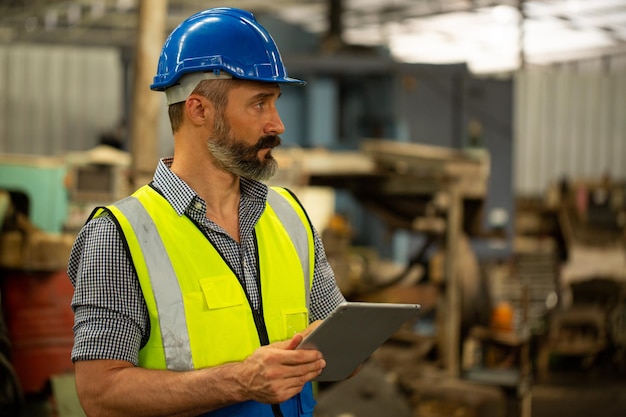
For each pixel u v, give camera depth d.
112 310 1.74
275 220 2.00
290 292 1.93
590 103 19.05
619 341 8.86
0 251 4.12
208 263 1.83
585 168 19.08
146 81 4.62
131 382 1.69
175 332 1.77
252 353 1.77
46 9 11.77
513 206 10.77
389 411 5.15
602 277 9.10
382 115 10.81
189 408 1.69
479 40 10.58
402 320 1.77
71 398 4.06
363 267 8.20
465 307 7.48
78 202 5.62
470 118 10.80
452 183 7.13
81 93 14.19
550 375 8.56
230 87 1.84
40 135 13.98
